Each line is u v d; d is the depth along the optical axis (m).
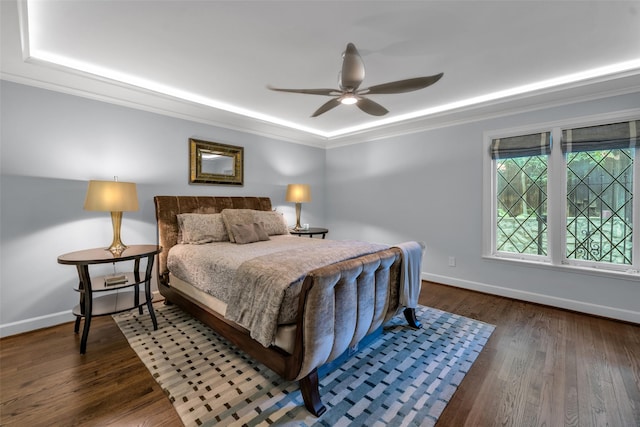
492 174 3.45
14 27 1.74
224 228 3.29
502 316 2.85
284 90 2.10
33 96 2.49
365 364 2.03
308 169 5.09
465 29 1.91
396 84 1.92
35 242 2.53
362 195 4.80
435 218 3.93
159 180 3.29
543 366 1.99
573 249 3.00
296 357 1.51
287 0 1.63
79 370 1.94
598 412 1.56
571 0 1.64
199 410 1.57
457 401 1.66
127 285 2.44
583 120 2.82
